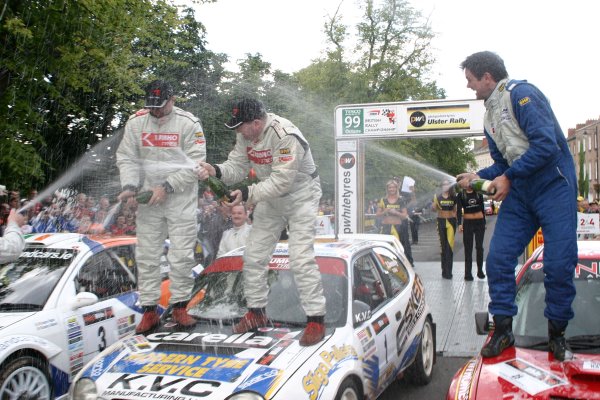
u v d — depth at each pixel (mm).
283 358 3930
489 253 3645
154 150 4516
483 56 3521
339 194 9633
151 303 4680
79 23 9883
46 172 11125
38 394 4773
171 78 14945
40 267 5602
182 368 3885
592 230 11180
